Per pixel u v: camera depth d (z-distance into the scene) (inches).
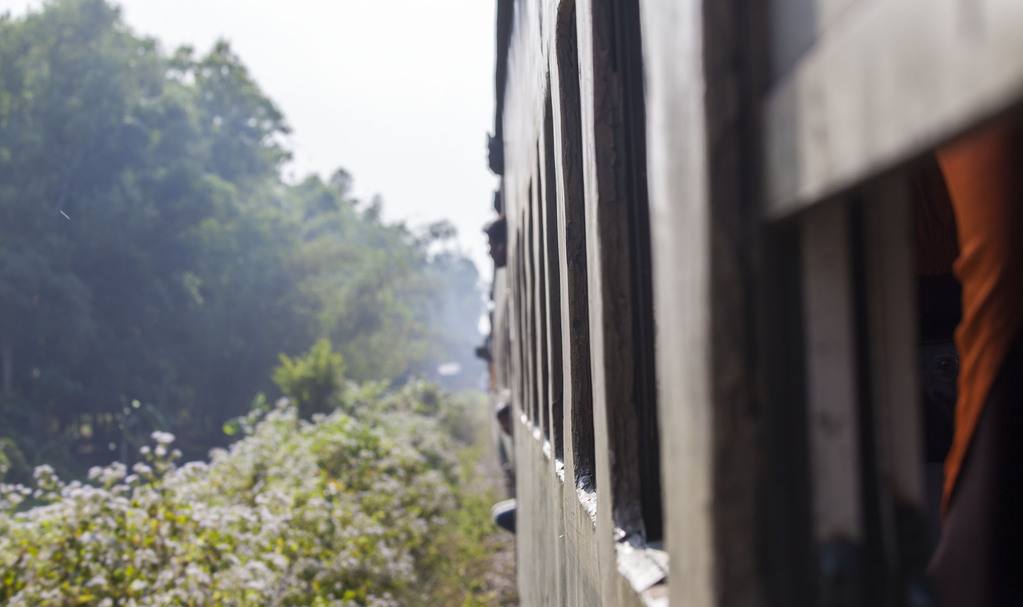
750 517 40.3
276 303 1990.7
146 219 1644.9
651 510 78.8
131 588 223.9
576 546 107.7
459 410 1477.6
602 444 83.8
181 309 1732.3
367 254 2449.6
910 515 39.5
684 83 45.7
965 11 26.3
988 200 53.5
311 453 484.4
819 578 39.5
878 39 30.7
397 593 390.9
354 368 2100.1
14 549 248.4
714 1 41.4
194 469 316.8
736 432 40.6
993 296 54.3
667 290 50.2
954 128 26.9
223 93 2482.8
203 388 1801.2
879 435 39.5
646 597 62.4
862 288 39.2
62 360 1480.1
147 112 1736.0
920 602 38.8
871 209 39.4
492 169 329.7
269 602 267.6
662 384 52.6
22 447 1208.2
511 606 421.1
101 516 254.1
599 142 81.8
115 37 1793.8
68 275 1481.3
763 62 40.4
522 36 177.2
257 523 291.0
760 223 40.5
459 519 654.5
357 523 372.2
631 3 82.6
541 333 156.4
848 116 32.6
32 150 1549.0
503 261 330.0
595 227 82.9
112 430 1504.7
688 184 45.0
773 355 40.4
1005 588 52.9
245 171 2418.8
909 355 39.6
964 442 56.4
